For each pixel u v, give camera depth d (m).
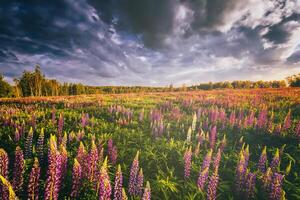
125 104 23.81
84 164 7.22
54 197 5.93
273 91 33.66
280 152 9.54
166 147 10.52
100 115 18.16
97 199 6.58
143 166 9.25
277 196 6.68
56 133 12.20
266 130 12.36
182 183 8.27
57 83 104.44
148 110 19.94
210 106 20.67
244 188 7.46
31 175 5.94
